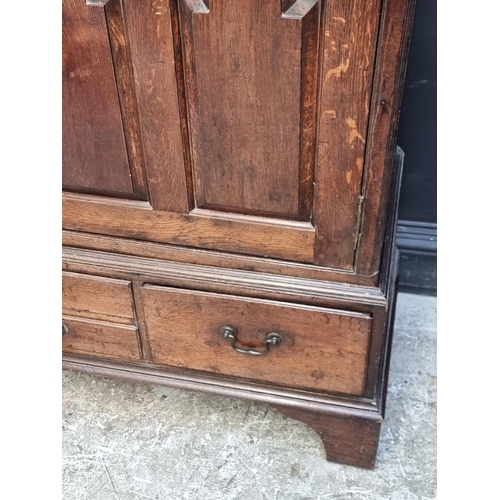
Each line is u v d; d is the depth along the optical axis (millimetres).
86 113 1110
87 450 1440
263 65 977
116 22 1003
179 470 1396
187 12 961
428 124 1644
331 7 903
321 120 1006
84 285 1317
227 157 1094
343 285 1182
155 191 1172
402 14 885
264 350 1267
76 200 1230
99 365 1430
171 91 1042
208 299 1254
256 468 1396
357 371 1253
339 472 1385
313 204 1113
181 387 1384
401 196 1757
